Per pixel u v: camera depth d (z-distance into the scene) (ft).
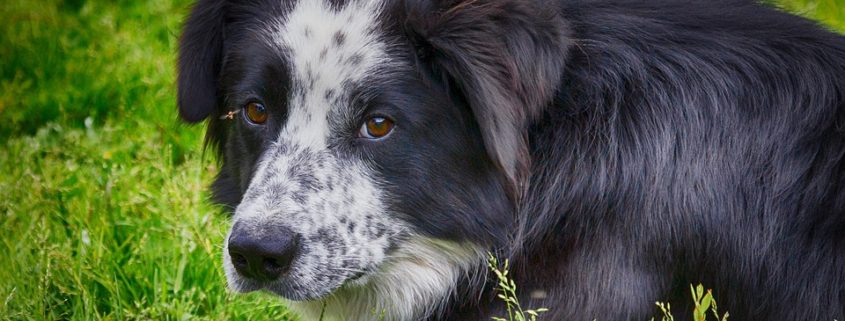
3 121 32.58
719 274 18.44
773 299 18.51
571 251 18.37
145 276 24.04
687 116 18.13
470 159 18.42
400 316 19.70
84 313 22.71
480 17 17.22
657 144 18.04
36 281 23.18
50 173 27.78
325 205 18.12
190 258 24.12
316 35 18.37
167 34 36.60
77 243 25.05
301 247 17.94
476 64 17.04
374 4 18.31
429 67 18.02
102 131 30.81
